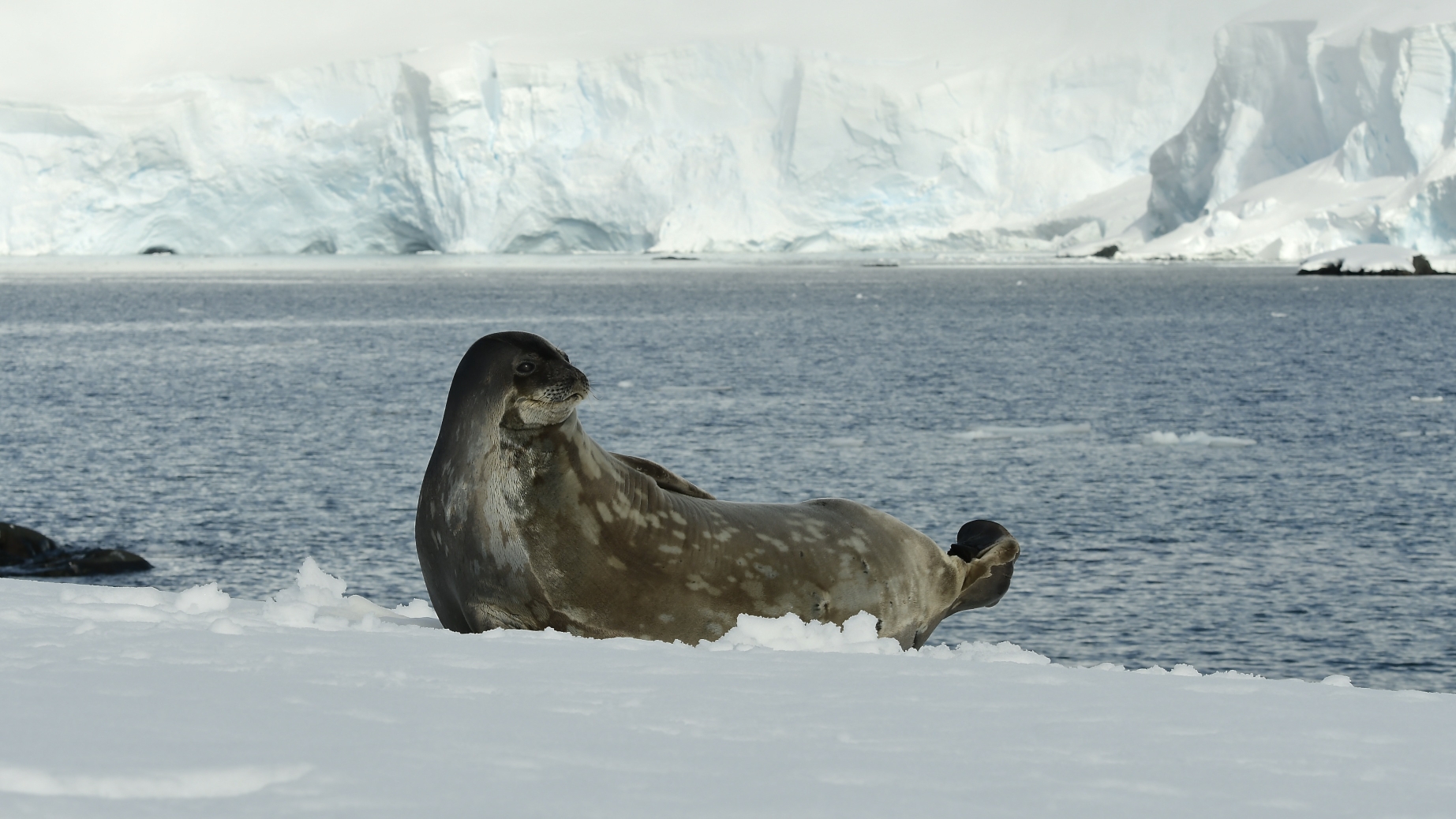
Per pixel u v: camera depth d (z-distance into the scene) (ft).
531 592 53.78
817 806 22.22
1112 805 22.86
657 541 54.60
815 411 264.93
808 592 56.90
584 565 53.62
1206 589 127.13
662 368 352.49
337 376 334.85
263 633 43.09
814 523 58.29
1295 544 146.00
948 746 27.50
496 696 31.81
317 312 593.01
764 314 574.15
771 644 51.19
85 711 27.84
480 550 54.19
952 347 414.21
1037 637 112.78
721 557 55.52
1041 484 182.91
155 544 150.20
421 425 246.47
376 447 220.02
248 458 209.26
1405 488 178.70
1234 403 276.62
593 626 54.29
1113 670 39.99
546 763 24.75
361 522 162.09
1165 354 387.14
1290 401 279.69
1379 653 107.86
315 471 197.06
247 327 504.43
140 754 23.85
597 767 24.61
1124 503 169.89
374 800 21.53
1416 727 30.71
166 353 398.01
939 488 180.55
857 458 206.80
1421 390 297.74
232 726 26.81
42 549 136.05
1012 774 25.05
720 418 253.85
